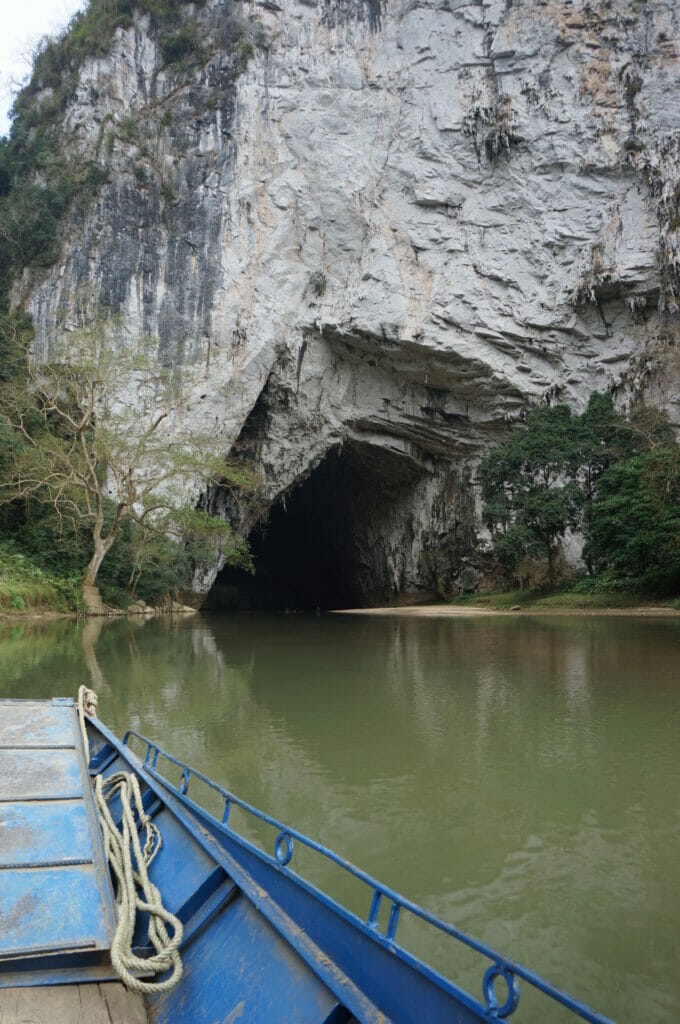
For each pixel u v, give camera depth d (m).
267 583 47.97
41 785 3.45
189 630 17.55
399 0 34.22
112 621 20.98
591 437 28.95
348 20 34.22
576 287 31.81
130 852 3.03
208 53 33.56
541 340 32.62
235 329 32.19
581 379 32.75
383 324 32.16
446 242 33.12
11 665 9.96
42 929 2.32
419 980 1.86
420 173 33.16
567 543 31.92
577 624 18.06
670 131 30.58
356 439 36.16
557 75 32.19
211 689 8.22
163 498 26.05
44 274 30.95
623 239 31.08
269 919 2.29
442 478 37.53
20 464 22.19
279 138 33.31
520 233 32.81
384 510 41.31
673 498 23.50
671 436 27.80
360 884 3.41
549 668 9.91
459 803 4.45
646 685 8.45
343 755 5.49
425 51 33.62
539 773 5.03
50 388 27.17
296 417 34.38
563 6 32.12
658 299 30.95
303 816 4.24
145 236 31.88
